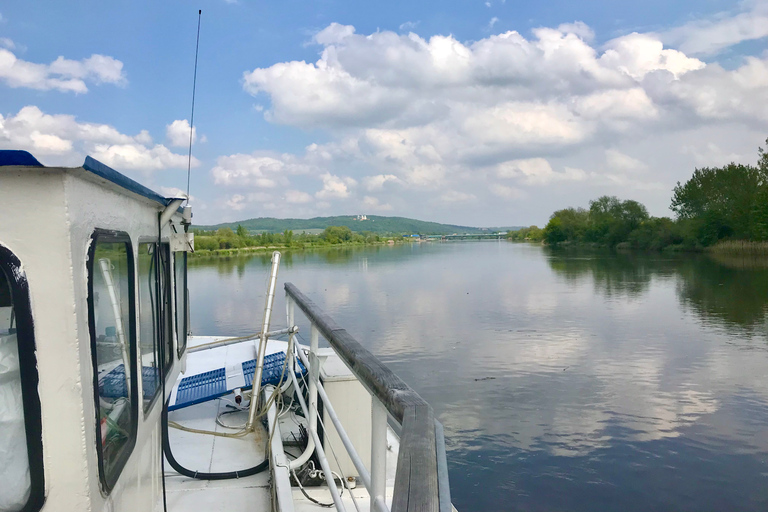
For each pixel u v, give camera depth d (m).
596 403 17.38
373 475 1.74
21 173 1.40
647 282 50.53
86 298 1.54
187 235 3.64
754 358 23.02
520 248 135.62
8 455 1.46
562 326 29.89
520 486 12.36
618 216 113.12
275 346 6.19
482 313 34.41
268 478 3.50
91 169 1.46
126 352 2.09
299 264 78.88
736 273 55.09
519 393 18.45
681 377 20.45
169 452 3.49
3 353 1.43
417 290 46.56
